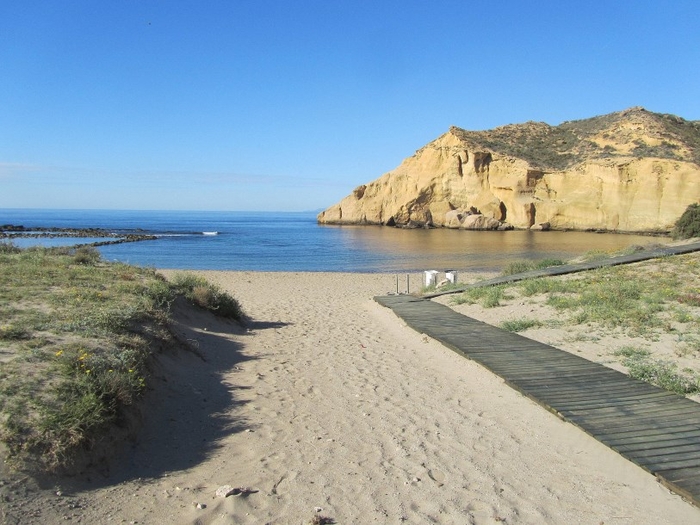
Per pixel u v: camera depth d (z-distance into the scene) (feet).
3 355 19.04
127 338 23.58
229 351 32.37
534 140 287.89
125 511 13.47
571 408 20.74
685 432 18.11
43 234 235.81
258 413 21.20
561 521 13.58
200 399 22.34
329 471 16.21
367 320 46.52
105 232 255.91
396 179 291.99
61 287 34.88
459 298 51.16
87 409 15.76
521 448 18.10
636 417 19.61
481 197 254.88
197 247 179.73
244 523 13.25
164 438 18.15
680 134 246.47
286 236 238.48
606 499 14.62
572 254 142.72
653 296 39.73
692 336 30.50
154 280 42.19
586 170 228.22
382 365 29.71
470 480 15.76
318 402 22.91
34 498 13.08
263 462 16.75
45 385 16.84
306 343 36.14
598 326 34.91
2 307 27.30
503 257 138.10
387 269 115.96
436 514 13.85
